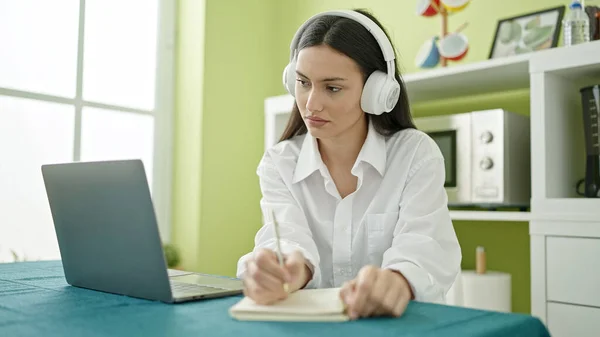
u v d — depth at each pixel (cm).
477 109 223
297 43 116
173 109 276
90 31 250
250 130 284
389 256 98
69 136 243
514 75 189
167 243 265
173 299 78
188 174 268
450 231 109
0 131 223
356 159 124
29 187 231
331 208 126
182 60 274
